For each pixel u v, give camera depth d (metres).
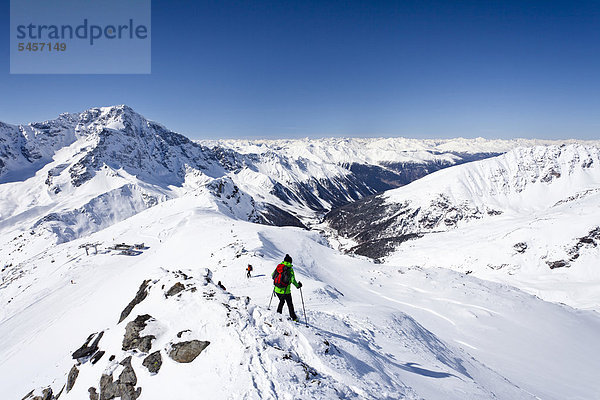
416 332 21.16
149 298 13.84
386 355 13.37
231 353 9.30
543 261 174.75
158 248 80.06
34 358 28.31
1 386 24.39
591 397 24.67
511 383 21.52
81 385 11.48
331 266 61.00
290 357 9.22
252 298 22.05
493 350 33.91
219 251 48.38
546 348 36.69
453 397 11.17
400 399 8.98
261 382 8.09
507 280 168.62
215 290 13.11
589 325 47.50
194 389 8.52
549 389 24.86
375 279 57.91
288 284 12.16
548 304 54.16
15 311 61.53
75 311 41.28
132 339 11.22
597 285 138.25
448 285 56.31
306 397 7.59
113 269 71.31
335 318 16.48
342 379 8.77
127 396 9.72
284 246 63.16
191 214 115.44
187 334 10.51
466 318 43.25
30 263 105.12
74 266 78.88
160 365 9.98
